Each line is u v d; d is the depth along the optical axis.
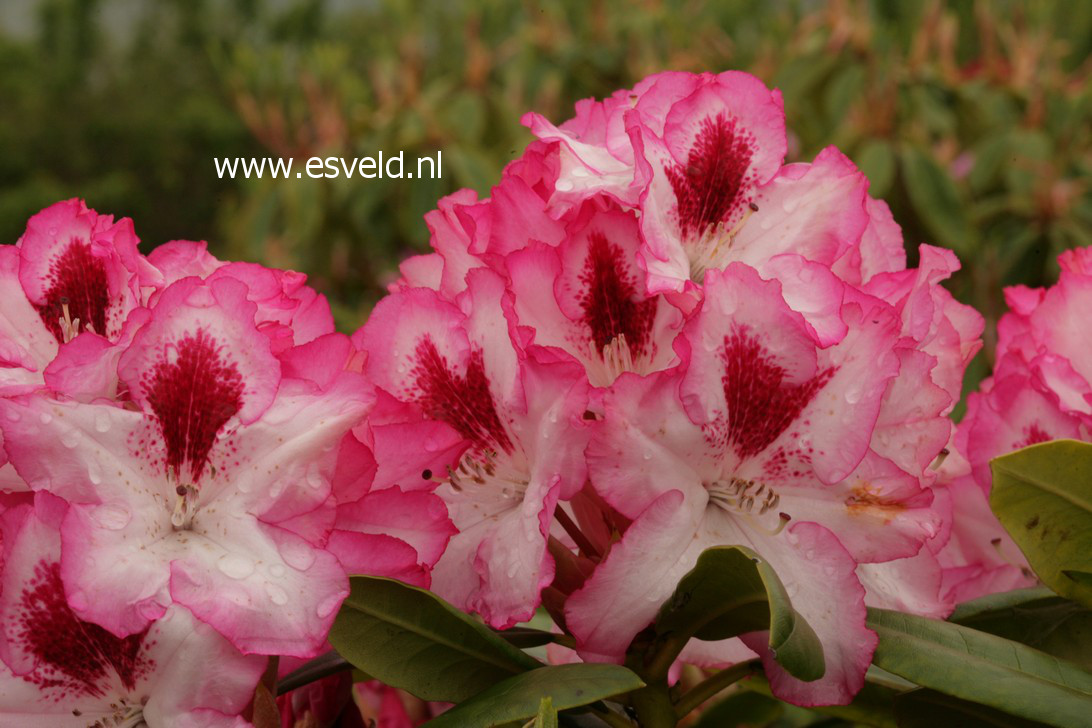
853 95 1.69
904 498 0.54
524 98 1.97
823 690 0.53
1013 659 0.55
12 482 0.52
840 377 0.54
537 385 0.53
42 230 0.55
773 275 0.54
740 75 0.56
